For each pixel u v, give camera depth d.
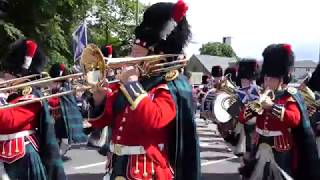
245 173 5.43
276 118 5.07
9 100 4.15
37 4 14.67
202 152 10.99
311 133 5.03
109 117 3.43
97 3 23.61
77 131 8.50
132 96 3.00
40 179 4.27
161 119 3.04
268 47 5.48
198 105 19.48
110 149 3.41
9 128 4.09
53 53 15.33
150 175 3.20
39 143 4.33
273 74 5.36
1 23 13.23
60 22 16.52
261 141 5.28
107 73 3.06
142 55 3.39
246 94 7.43
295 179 5.20
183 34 3.41
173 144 3.29
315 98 6.66
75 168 8.71
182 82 3.27
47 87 4.77
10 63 4.58
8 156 4.18
